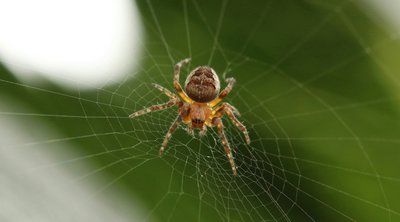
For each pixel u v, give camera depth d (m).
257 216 0.08
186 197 0.08
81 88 0.08
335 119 0.08
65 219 0.07
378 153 0.08
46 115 0.07
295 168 0.08
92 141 0.08
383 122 0.08
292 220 0.08
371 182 0.08
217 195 0.08
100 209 0.07
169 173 0.08
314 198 0.08
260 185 0.08
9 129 0.07
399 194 0.08
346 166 0.08
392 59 0.08
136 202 0.07
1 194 0.07
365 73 0.08
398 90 0.08
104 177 0.07
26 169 0.07
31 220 0.07
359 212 0.08
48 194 0.07
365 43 0.08
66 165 0.07
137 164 0.07
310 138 0.08
